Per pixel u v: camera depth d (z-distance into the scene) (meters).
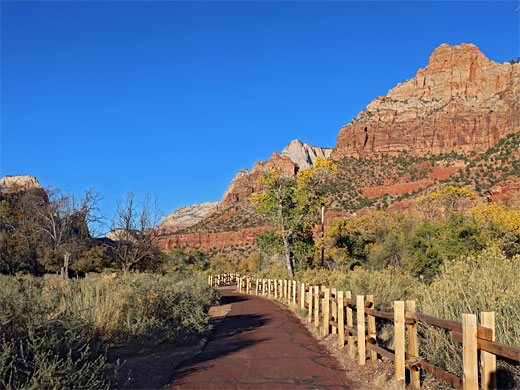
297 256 36.03
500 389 5.11
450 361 5.91
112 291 10.23
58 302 8.95
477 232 24.94
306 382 6.32
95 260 38.91
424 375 6.25
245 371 6.97
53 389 4.52
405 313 5.96
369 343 7.27
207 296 20.25
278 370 7.03
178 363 7.65
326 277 20.92
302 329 11.76
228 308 19.14
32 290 8.59
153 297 10.36
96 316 8.68
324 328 10.39
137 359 7.78
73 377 4.82
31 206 46.12
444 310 6.62
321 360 7.77
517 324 5.41
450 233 25.44
